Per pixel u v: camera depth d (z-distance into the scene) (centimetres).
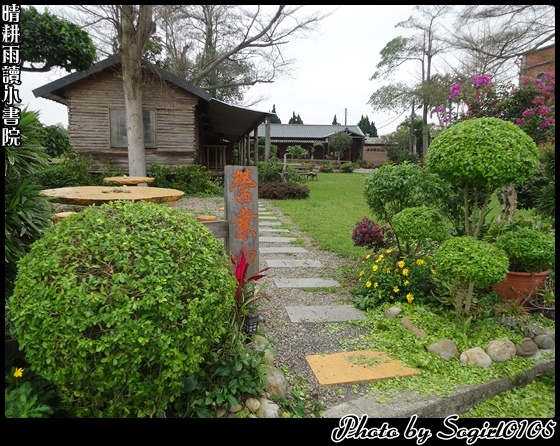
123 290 150
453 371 238
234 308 229
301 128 3381
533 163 265
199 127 1326
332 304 347
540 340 271
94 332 146
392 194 392
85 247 161
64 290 147
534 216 447
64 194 346
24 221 230
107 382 147
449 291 318
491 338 267
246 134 1684
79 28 772
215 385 193
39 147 251
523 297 311
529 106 523
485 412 224
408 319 292
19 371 161
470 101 547
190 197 977
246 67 1702
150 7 884
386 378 230
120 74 1005
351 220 758
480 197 396
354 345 271
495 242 335
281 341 276
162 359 151
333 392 219
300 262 481
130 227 177
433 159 291
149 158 1066
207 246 193
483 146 262
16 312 152
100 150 1031
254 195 298
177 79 1007
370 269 364
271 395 204
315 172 1945
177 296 158
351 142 2950
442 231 324
